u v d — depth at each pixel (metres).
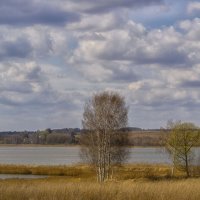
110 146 75.88
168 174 79.88
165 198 23.73
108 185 28.53
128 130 77.81
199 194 24.61
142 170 88.12
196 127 78.06
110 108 76.88
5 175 90.94
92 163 76.06
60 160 159.25
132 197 24.08
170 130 79.25
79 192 24.98
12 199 23.31
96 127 76.19
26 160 159.38
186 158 77.25
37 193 24.53
